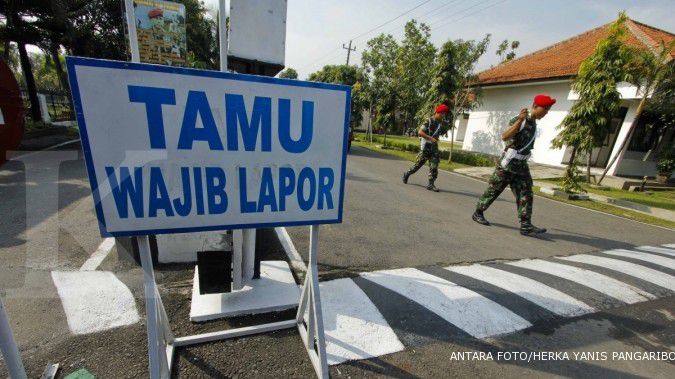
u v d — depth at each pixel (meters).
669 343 2.39
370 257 3.50
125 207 1.40
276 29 2.21
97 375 1.73
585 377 2.00
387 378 1.86
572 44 14.88
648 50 8.76
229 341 2.04
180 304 2.37
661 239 5.30
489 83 14.88
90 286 2.48
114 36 11.29
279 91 1.51
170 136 1.39
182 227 1.51
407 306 2.54
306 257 3.33
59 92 15.76
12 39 10.02
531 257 3.95
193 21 12.70
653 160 11.98
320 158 1.68
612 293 3.02
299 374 1.85
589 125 7.93
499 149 15.21
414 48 16.44
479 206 5.15
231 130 1.48
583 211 6.79
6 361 1.36
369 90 20.64
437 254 3.77
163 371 1.70
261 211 1.64
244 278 2.56
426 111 14.22
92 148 1.30
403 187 7.54
